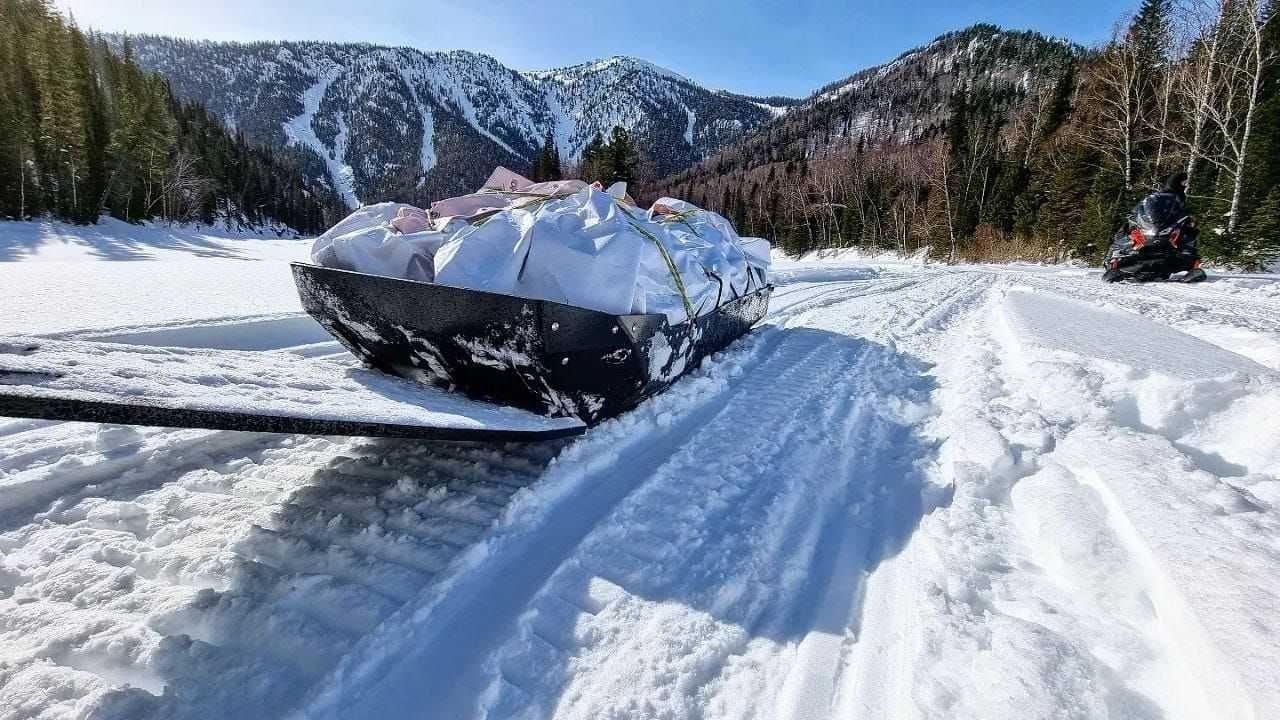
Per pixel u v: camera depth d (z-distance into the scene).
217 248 29.41
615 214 2.40
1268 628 1.03
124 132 42.16
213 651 1.32
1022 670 1.13
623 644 1.36
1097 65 22.39
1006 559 1.59
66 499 1.96
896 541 1.80
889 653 1.32
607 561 1.67
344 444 2.44
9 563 1.60
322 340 4.46
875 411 3.01
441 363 2.33
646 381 2.53
